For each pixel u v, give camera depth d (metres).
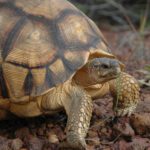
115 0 13.62
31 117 5.32
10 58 4.79
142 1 13.61
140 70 7.57
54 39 4.89
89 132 5.13
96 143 4.88
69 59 4.81
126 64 8.41
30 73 4.72
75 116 4.50
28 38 4.85
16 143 4.75
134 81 5.28
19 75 4.73
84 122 4.50
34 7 5.06
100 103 5.99
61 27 4.98
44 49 4.81
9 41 4.88
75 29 5.04
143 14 13.16
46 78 4.70
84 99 4.58
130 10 13.48
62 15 5.08
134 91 5.29
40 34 4.88
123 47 10.49
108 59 4.89
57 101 4.73
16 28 4.92
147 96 6.35
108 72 4.84
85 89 5.07
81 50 4.92
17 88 4.71
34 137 4.98
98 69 4.86
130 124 5.23
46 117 5.44
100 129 5.22
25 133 5.04
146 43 10.66
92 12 13.60
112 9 13.55
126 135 5.03
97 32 5.32
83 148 4.43
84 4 13.80
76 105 4.56
